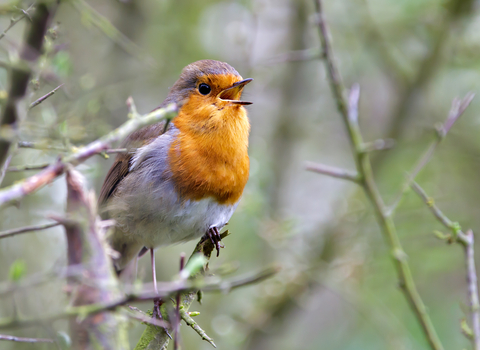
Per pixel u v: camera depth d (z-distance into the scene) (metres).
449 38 11.94
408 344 11.12
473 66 12.36
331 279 11.27
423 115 12.83
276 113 13.49
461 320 6.09
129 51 7.89
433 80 12.11
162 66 11.28
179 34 12.61
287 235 10.57
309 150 14.82
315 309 14.09
